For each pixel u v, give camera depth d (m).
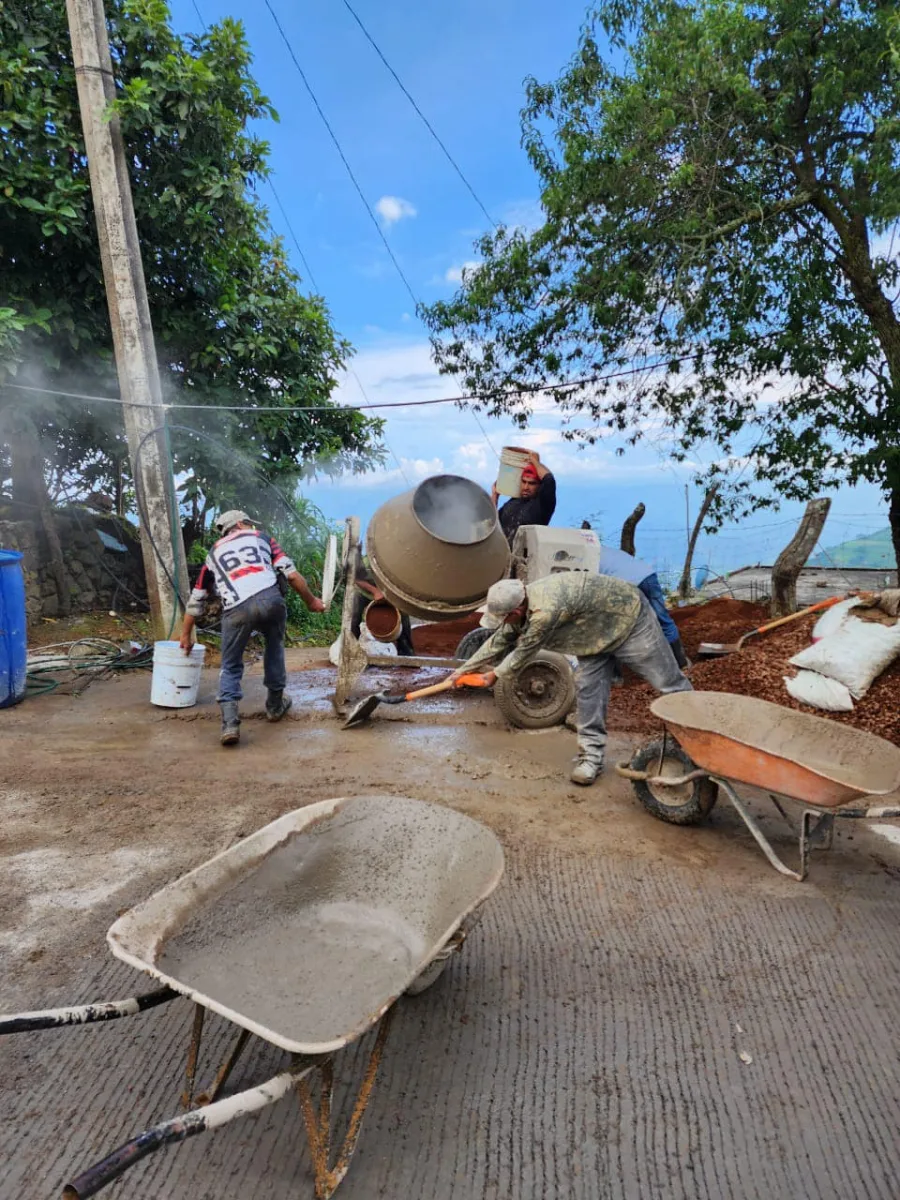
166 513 7.29
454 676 4.45
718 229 7.71
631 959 2.90
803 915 3.21
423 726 5.72
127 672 7.23
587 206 8.51
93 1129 2.10
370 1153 2.05
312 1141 1.85
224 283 8.79
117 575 9.57
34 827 3.90
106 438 8.79
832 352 8.32
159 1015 2.57
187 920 2.26
